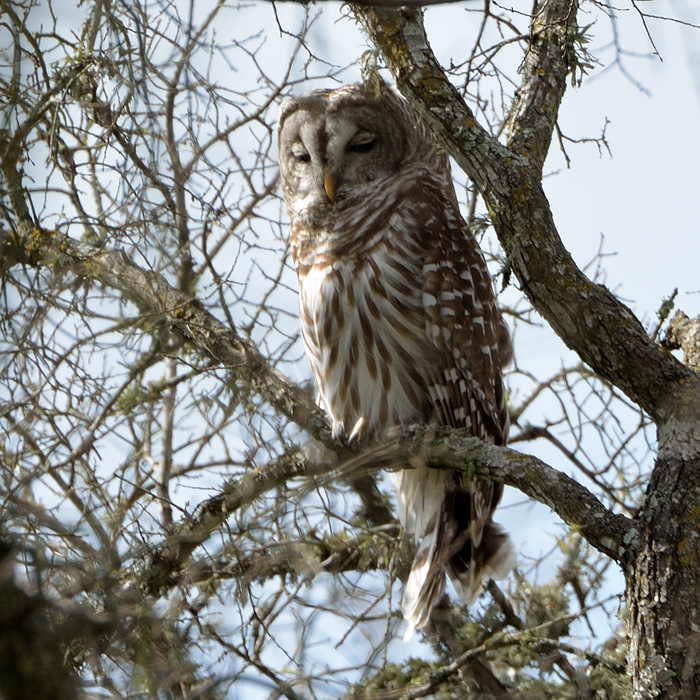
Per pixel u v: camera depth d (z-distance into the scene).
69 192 11.45
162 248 10.28
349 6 9.47
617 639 10.94
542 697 9.84
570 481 8.76
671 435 8.75
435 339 11.55
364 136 12.12
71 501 10.32
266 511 9.05
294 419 10.46
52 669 6.54
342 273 11.77
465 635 10.89
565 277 8.88
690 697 8.05
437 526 11.35
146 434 11.98
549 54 9.82
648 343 8.91
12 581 6.53
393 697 9.58
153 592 9.39
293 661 8.88
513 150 9.35
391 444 9.52
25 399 10.04
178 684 8.19
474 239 12.24
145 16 10.62
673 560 8.34
